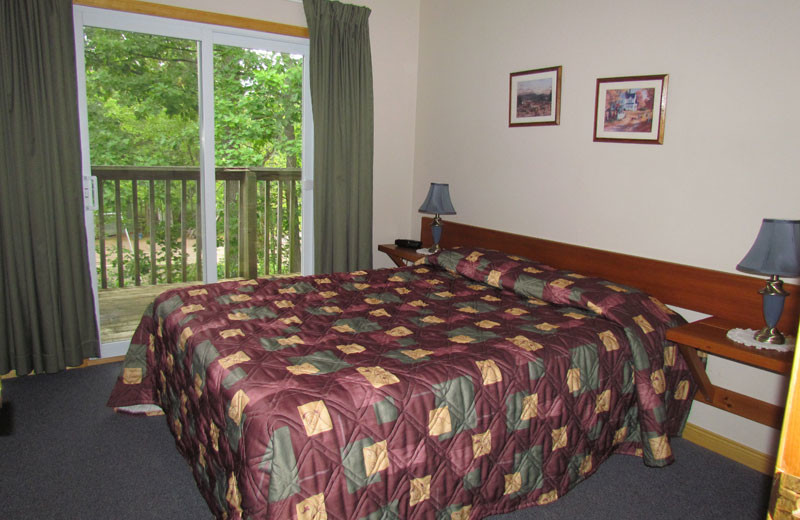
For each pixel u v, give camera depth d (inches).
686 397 100.1
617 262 115.4
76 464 92.9
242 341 80.5
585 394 84.3
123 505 82.9
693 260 103.2
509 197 140.5
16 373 123.0
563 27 122.7
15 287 118.6
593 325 91.9
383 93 162.2
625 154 112.7
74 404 113.7
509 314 98.1
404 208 173.6
